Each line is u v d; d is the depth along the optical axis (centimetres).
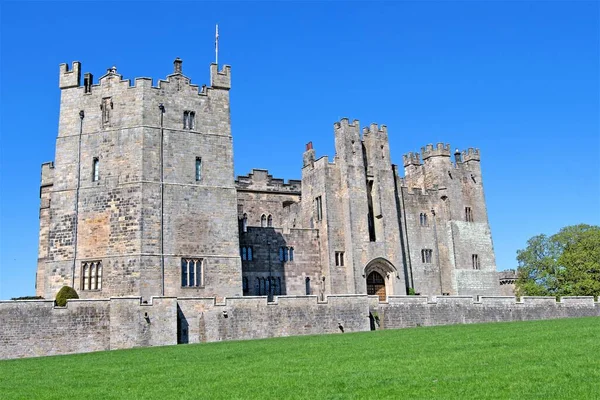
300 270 7619
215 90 6556
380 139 8369
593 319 5128
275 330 5325
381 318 5894
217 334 5100
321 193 7919
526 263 10069
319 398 1905
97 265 5894
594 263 9094
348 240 7700
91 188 6050
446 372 2266
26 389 2450
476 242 8956
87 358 3797
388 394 1906
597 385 1859
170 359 3353
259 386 2191
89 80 6334
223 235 6228
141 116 6100
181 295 5888
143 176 5962
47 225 7088
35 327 4503
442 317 6275
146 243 5831
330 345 3712
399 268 7931
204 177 6275
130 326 4806
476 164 9331
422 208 8706
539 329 4044
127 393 2209
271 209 8744
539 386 1892
